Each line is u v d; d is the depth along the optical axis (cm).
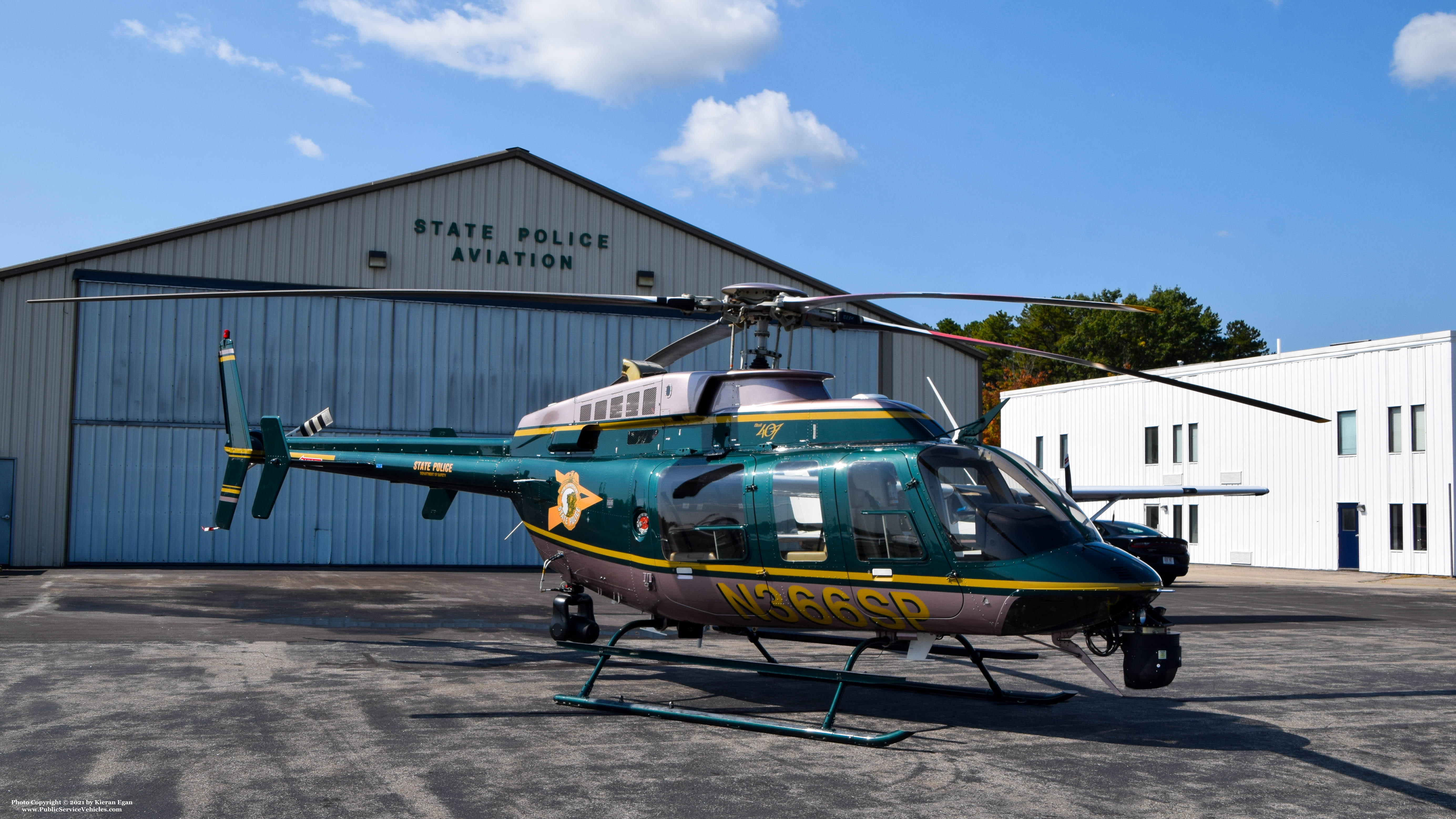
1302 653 1202
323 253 2481
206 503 2395
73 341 2330
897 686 717
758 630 934
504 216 2609
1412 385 2920
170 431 2377
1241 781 612
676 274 2720
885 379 2786
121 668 956
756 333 914
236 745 664
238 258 2427
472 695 861
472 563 2580
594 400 995
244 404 1393
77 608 1455
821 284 2786
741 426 856
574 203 2661
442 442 1163
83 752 642
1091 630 737
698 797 562
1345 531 3098
